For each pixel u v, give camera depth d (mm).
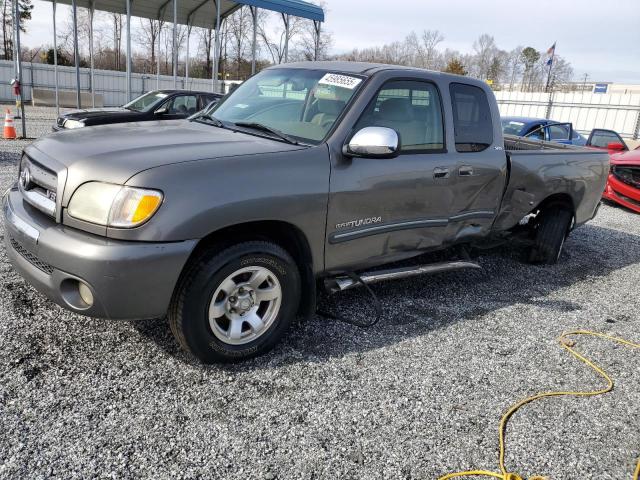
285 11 15578
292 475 2309
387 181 3600
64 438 2396
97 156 2789
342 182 3336
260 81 4258
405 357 3422
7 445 2314
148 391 2809
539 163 4977
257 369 3123
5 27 46438
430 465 2449
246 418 2664
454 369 3330
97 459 2289
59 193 2746
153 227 2605
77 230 2701
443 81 4125
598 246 7012
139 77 30922
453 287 4820
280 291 3211
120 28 44656
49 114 21719
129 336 3350
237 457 2389
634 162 9531
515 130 10930
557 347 3787
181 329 2881
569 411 2988
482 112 4461
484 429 2752
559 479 2438
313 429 2625
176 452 2383
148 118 10969
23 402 2611
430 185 3910
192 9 17938
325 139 3363
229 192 2814
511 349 3684
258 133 3514
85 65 41562
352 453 2480
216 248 2896
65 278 2648
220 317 3086
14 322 3373
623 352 3797
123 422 2547
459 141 4188
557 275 5539
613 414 2998
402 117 3775
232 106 4094
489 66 61625
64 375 2873
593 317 4422
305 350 3398
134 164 2693
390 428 2688
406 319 4012
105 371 2951
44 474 2178
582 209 5801
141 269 2590
